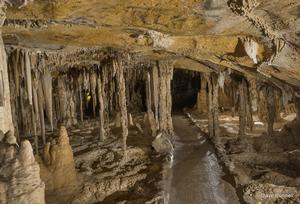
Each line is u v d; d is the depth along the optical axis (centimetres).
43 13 638
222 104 2883
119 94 1424
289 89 1435
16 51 1212
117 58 1411
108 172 1235
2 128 706
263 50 972
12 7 601
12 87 1510
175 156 1519
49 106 1694
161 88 1750
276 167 1426
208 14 682
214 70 1756
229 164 1335
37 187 662
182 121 2484
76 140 1755
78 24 765
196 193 1091
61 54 1359
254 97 2255
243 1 602
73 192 1016
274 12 685
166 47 1062
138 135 1836
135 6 633
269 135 1664
